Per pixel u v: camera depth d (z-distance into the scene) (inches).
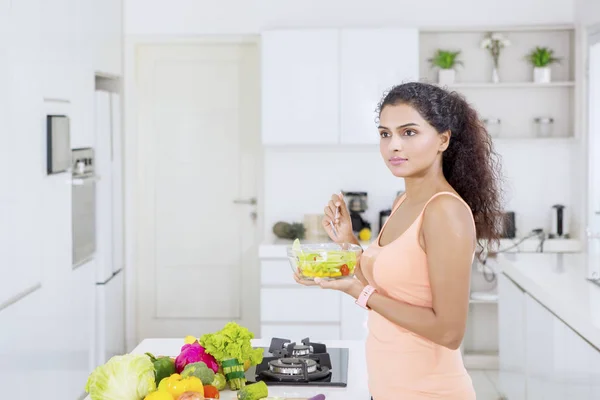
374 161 237.8
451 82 232.2
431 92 82.7
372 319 87.8
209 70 242.7
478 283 238.1
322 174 238.5
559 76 238.4
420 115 81.9
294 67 224.4
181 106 243.4
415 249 82.4
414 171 83.0
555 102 238.2
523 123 239.1
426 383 83.2
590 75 219.6
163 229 245.4
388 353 84.6
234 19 234.8
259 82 242.1
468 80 238.8
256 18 234.5
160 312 246.7
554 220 233.6
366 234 224.5
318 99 224.8
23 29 150.2
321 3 233.5
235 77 242.7
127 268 239.0
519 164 240.1
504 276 185.2
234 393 90.5
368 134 225.1
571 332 130.0
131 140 238.2
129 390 80.5
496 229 91.4
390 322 84.6
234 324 93.8
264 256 216.7
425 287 83.0
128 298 239.1
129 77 236.4
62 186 173.8
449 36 238.5
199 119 243.6
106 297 206.5
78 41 188.2
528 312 159.8
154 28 234.7
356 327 217.3
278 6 233.9
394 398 84.5
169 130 243.6
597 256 185.8
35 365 155.9
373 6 232.8
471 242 80.5
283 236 229.3
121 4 232.7
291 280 217.6
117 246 219.1
